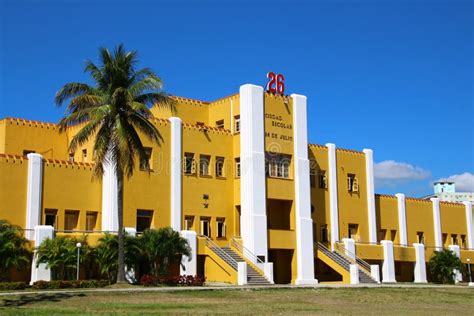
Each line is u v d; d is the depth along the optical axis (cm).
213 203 4612
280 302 3039
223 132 4772
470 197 9881
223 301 2977
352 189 5641
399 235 6016
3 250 3256
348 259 4959
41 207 3884
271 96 4822
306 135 4997
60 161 4012
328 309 2786
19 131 4512
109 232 3772
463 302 3428
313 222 5172
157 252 3788
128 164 3462
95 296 2958
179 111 4928
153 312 2444
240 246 4475
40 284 3259
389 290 4009
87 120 3506
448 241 6594
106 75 3506
